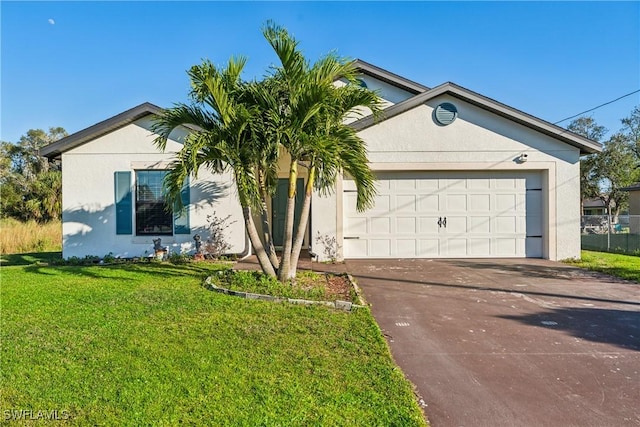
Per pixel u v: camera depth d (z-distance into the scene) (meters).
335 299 5.77
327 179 6.84
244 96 6.27
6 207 29.11
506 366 3.60
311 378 3.17
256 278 6.76
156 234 10.39
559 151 10.04
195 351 3.70
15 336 4.13
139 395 2.85
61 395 2.85
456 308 5.56
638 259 10.47
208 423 2.49
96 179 10.34
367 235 10.26
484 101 9.86
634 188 23.34
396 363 3.66
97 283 6.98
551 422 2.65
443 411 2.79
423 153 10.05
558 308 5.57
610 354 3.88
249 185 6.02
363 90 6.39
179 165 6.15
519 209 10.30
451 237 10.29
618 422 2.65
